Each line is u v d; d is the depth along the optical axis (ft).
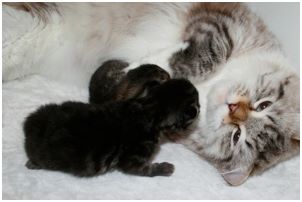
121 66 1.69
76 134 1.40
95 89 1.65
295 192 1.54
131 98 1.51
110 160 1.45
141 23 1.73
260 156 1.53
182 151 1.65
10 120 1.62
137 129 1.46
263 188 1.55
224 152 1.55
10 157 1.50
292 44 1.71
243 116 1.50
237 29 1.66
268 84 1.55
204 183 1.53
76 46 1.78
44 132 1.40
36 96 1.72
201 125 1.60
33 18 1.69
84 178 1.48
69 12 1.73
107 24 1.75
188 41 1.63
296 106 1.55
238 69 1.60
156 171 1.52
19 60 1.70
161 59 1.65
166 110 1.46
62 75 1.81
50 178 1.46
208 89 1.61
